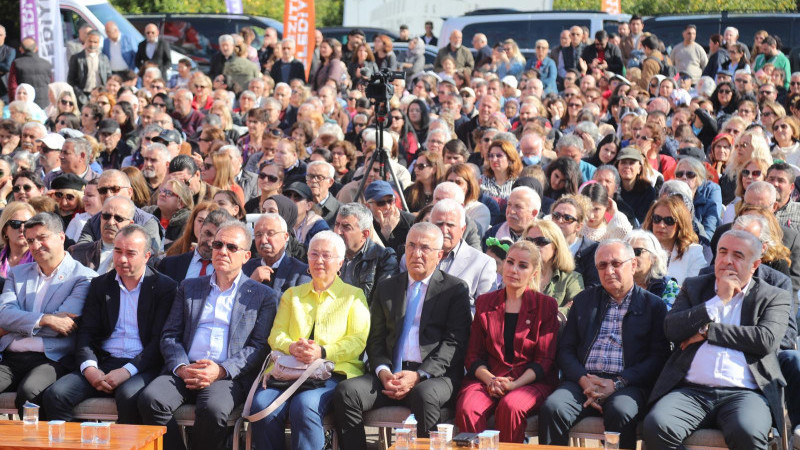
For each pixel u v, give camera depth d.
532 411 6.79
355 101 16.03
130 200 8.48
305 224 9.10
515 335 7.03
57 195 9.82
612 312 7.00
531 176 9.80
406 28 21.70
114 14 21.11
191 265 7.95
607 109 15.59
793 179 8.95
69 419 7.24
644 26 20.50
